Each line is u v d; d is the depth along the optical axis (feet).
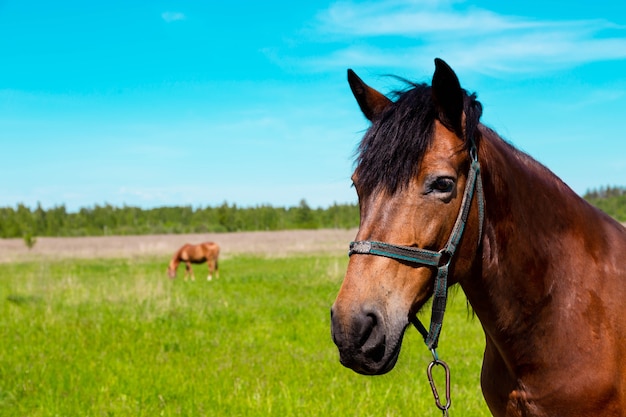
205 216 285.64
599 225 8.45
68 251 133.18
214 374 20.66
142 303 36.99
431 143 7.06
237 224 251.60
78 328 29.27
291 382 19.53
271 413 16.21
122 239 196.34
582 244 8.02
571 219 8.14
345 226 253.85
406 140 7.05
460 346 24.57
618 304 7.71
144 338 27.04
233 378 20.22
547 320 7.64
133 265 90.94
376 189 7.15
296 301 40.14
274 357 23.45
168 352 24.45
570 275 7.78
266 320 32.27
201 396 18.08
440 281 7.07
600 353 7.44
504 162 7.78
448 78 6.99
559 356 7.56
